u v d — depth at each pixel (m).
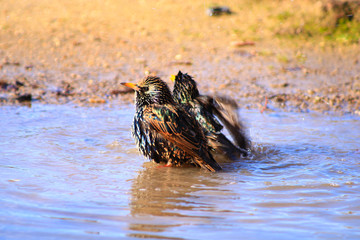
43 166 9.12
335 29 24.83
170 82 17.36
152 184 8.37
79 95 15.70
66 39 22.84
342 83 17.89
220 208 7.18
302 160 10.12
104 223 6.46
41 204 7.10
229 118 10.67
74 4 30.08
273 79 18.23
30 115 13.15
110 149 10.58
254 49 22.23
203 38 23.88
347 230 6.38
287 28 25.03
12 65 18.66
